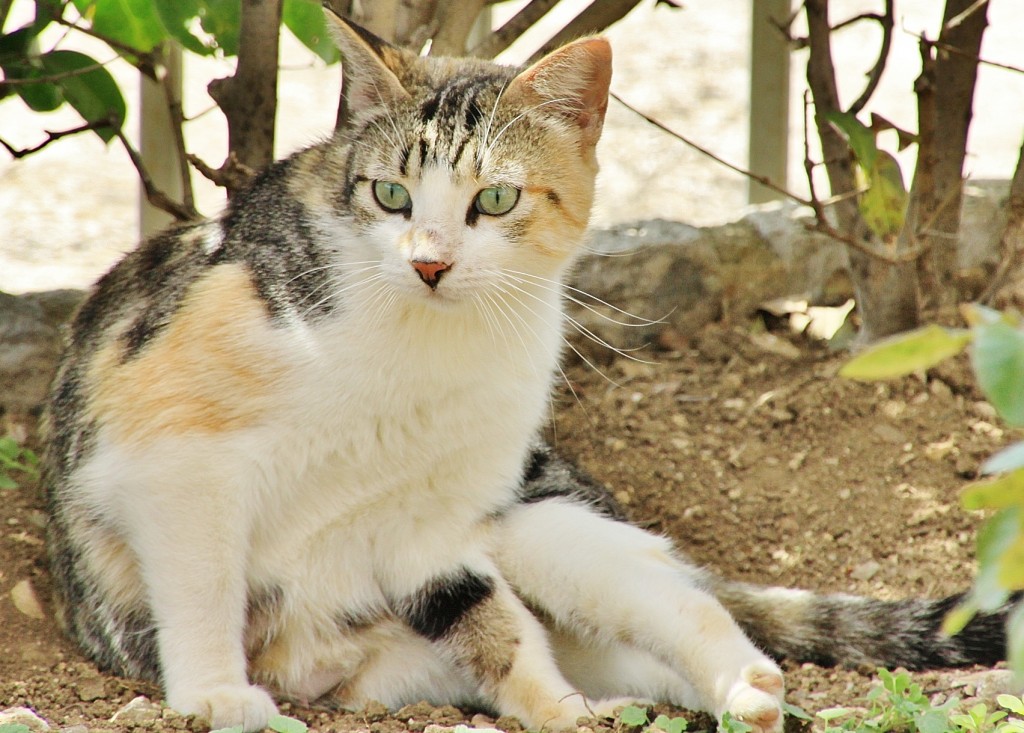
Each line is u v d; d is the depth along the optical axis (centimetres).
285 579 629
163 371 580
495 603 639
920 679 637
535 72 572
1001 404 248
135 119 1561
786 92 1073
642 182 1559
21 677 627
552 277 616
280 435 582
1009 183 1051
